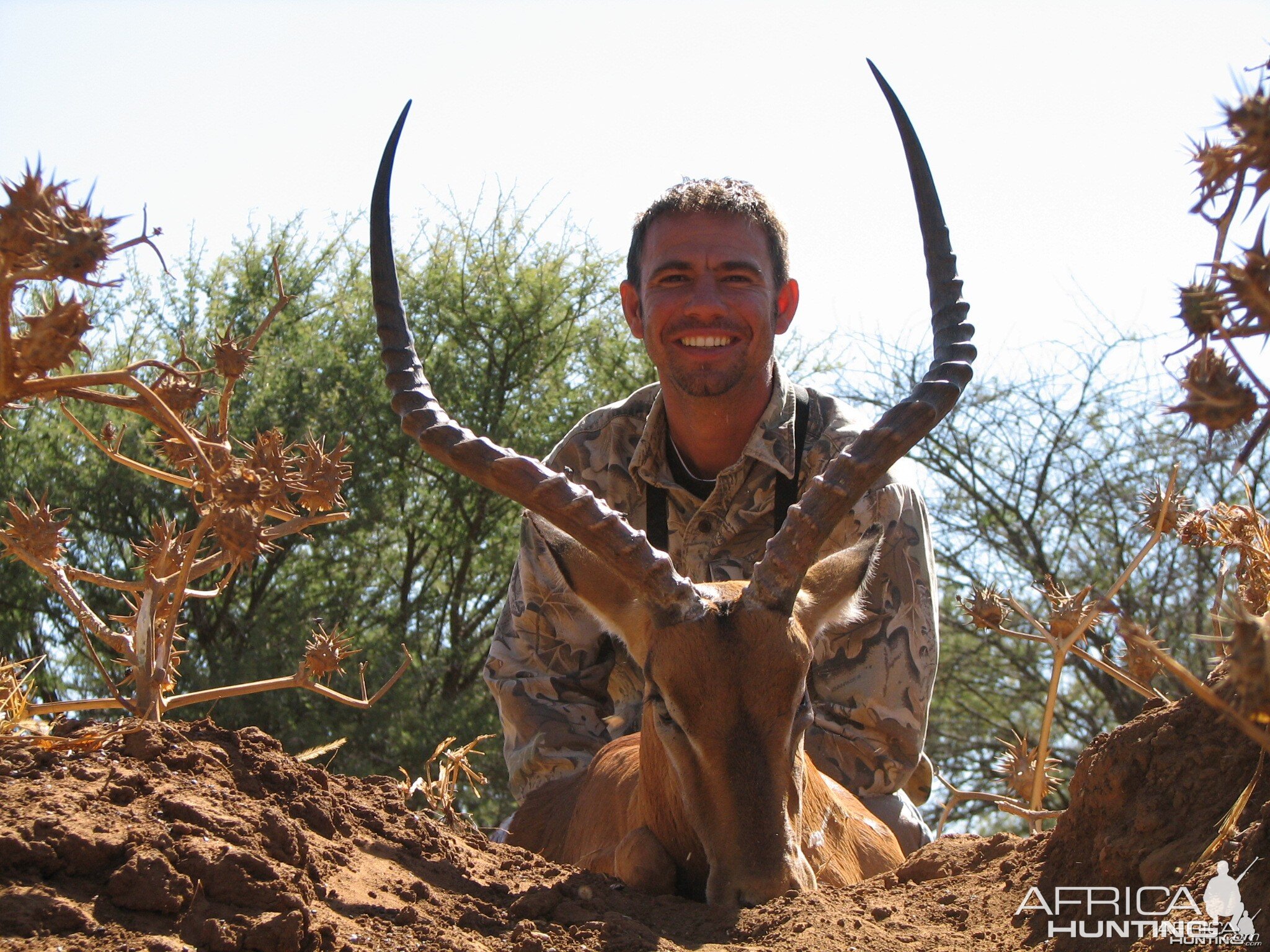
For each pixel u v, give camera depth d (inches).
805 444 219.6
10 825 97.2
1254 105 91.0
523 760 216.5
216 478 120.8
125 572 500.7
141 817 103.0
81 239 107.3
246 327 547.5
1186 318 94.4
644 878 147.3
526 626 222.5
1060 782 182.7
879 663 204.2
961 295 173.3
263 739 125.4
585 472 230.4
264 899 98.8
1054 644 161.5
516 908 118.5
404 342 167.0
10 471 481.4
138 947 91.5
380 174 170.7
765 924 124.6
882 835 181.2
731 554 220.4
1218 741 115.3
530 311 589.6
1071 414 589.3
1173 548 503.8
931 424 158.6
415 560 581.3
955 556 591.8
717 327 212.4
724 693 143.7
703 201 217.2
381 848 123.3
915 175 179.3
